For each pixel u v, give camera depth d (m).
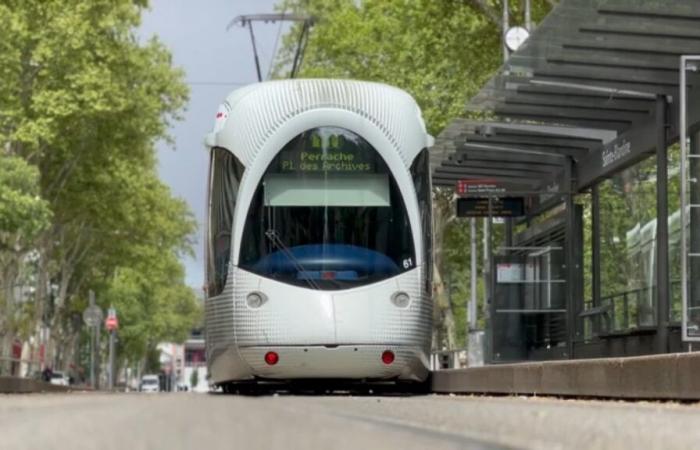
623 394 20.84
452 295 87.38
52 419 12.19
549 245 41.06
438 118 67.94
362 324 27.27
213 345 28.94
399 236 28.03
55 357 116.50
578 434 10.14
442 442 9.05
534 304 40.94
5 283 83.31
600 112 34.06
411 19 69.94
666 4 25.92
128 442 8.63
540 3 63.75
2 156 70.62
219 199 28.73
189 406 16.20
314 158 28.16
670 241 32.06
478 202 42.53
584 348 38.25
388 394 31.55
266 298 27.39
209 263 29.03
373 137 28.31
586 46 28.77
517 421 12.20
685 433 10.41
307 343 27.14
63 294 100.12
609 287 36.59
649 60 29.44
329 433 9.74
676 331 31.22
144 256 107.38
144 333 152.12
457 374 31.92
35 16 77.06
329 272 27.52
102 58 79.12
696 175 29.38
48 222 67.31
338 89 28.77
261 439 8.91
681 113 27.69
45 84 77.56
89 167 84.81
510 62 30.16
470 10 65.50
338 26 80.44
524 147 38.31
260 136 28.22
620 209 35.75
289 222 27.78
